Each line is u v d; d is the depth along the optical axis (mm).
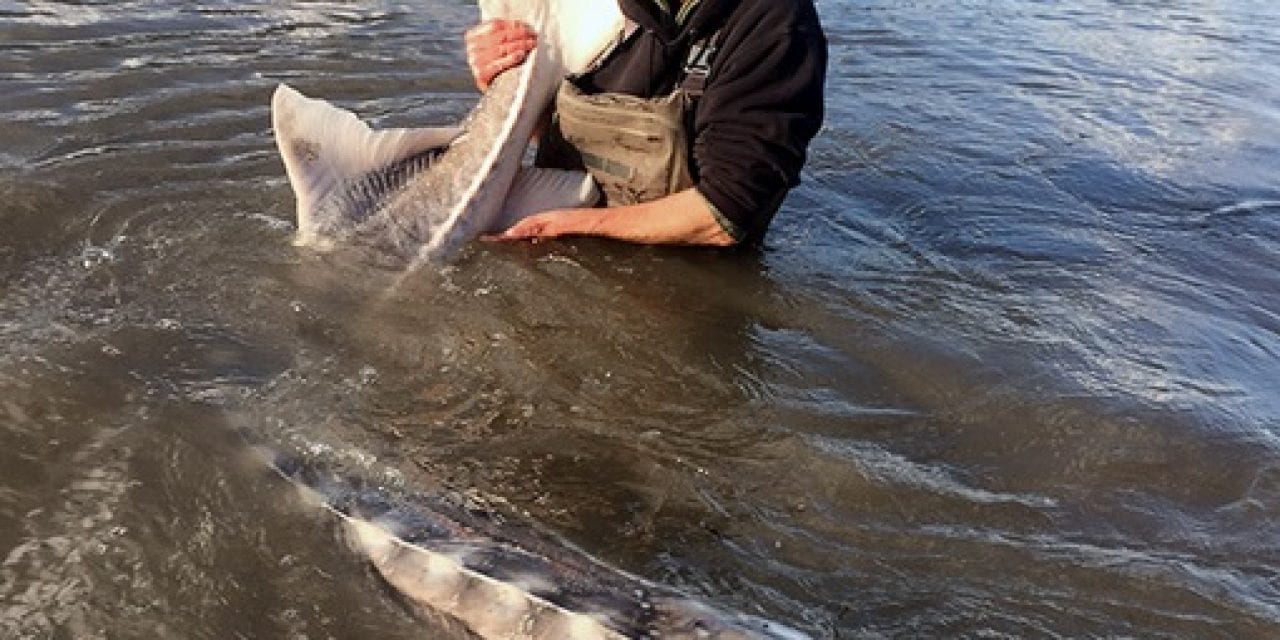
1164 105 2705
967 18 3297
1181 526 1206
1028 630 1044
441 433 1282
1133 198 2121
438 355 1426
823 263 1743
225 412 1267
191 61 2240
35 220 1612
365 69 2301
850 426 1347
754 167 1623
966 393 1425
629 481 1226
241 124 1987
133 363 1335
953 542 1155
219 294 1500
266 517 1108
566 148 1729
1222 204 2131
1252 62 3156
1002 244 1864
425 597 991
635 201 1714
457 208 1645
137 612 995
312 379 1349
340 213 1606
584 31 1677
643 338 1504
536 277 1617
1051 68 2898
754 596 1063
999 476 1273
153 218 1655
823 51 1643
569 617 923
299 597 1015
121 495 1123
